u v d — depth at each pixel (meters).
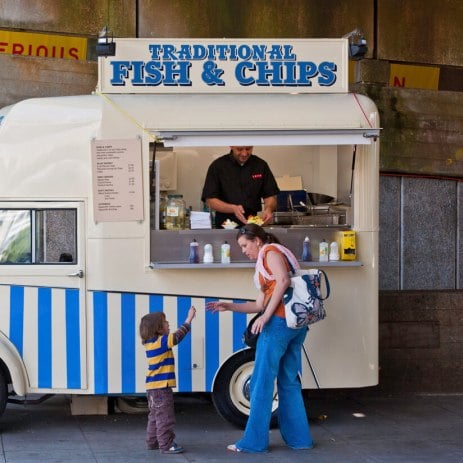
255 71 7.28
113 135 6.97
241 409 7.15
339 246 7.21
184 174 8.19
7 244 6.96
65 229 7.00
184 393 7.65
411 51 9.88
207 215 7.21
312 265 7.11
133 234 6.99
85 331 6.96
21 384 6.88
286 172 8.25
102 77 7.15
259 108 7.13
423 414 8.20
